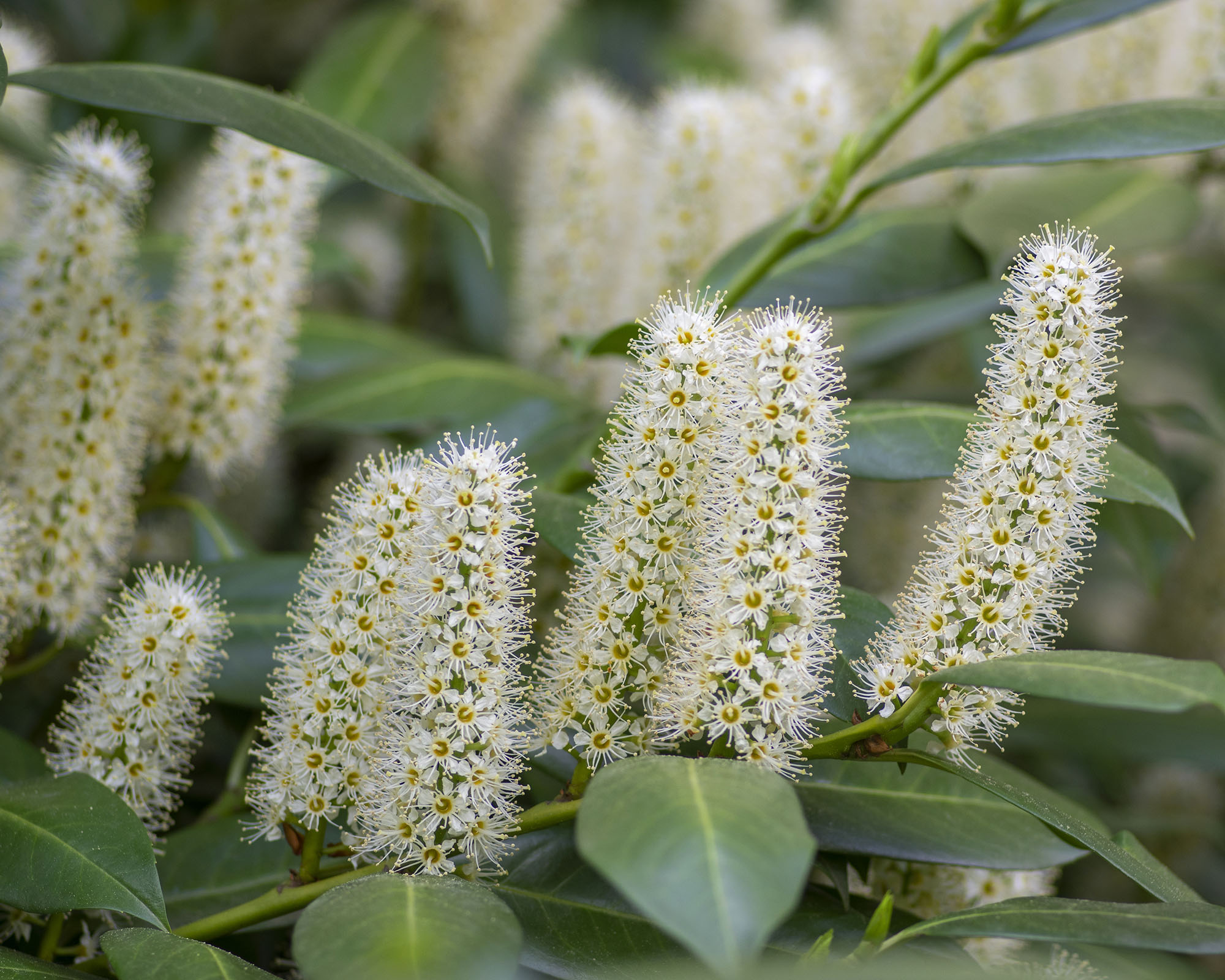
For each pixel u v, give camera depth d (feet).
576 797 3.30
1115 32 4.58
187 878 3.48
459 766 3.24
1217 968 4.02
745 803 3.10
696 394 3.24
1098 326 3.25
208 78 3.43
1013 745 4.00
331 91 5.13
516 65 5.50
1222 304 5.76
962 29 3.99
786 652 3.24
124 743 3.38
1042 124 3.63
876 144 3.80
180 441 3.79
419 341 4.79
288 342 4.49
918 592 3.31
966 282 3.92
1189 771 4.53
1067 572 3.31
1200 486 5.44
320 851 3.32
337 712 3.28
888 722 3.28
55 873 3.26
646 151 4.50
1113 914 3.21
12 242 3.92
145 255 4.20
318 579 3.32
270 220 3.75
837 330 4.54
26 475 3.56
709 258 4.13
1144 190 4.21
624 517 3.26
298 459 5.39
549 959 3.30
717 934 3.01
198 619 3.37
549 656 3.55
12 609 3.56
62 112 4.96
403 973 3.09
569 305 4.65
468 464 3.23
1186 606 4.82
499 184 6.40
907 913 3.43
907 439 3.50
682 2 7.55
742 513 3.23
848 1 5.77
